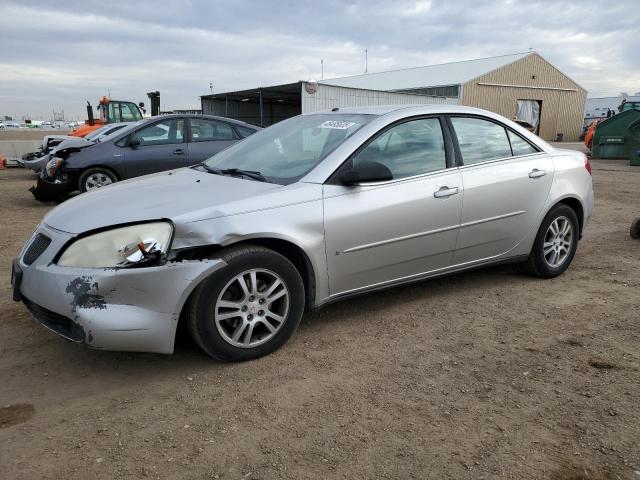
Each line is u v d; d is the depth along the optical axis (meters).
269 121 37.00
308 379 3.18
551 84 40.88
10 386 3.11
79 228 3.14
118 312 2.97
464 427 2.70
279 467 2.40
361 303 4.40
